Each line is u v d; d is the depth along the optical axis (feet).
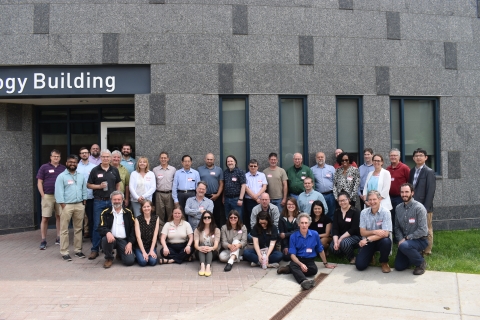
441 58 33.12
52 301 17.99
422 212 21.30
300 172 28.27
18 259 24.66
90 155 31.04
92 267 23.16
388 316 16.39
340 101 31.81
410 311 16.83
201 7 29.66
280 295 18.85
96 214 25.23
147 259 23.26
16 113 32.17
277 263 23.35
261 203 25.20
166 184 27.58
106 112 34.12
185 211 26.02
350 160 28.50
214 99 29.63
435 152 33.37
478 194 33.68
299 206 26.45
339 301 18.02
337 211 24.48
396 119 32.83
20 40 29.04
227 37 29.84
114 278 21.20
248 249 23.91
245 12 30.04
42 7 29.07
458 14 33.65
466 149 33.58
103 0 29.22
